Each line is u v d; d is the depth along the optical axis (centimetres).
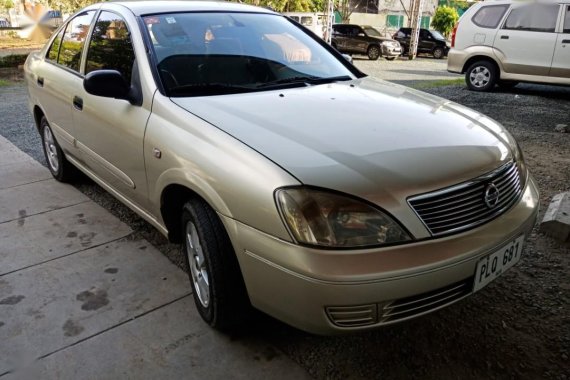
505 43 851
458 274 180
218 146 205
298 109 234
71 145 359
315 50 326
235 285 209
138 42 274
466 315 242
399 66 1600
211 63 275
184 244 245
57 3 1538
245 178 188
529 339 226
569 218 312
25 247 311
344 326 174
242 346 223
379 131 212
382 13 3158
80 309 249
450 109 258
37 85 400
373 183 177
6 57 1244
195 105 237
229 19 312
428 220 179
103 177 329
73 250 307
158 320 241
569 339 225
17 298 257
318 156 188
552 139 559
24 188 412
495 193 199
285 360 214
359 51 1927
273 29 322
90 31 336
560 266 283
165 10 301
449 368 209
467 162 198
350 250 171
